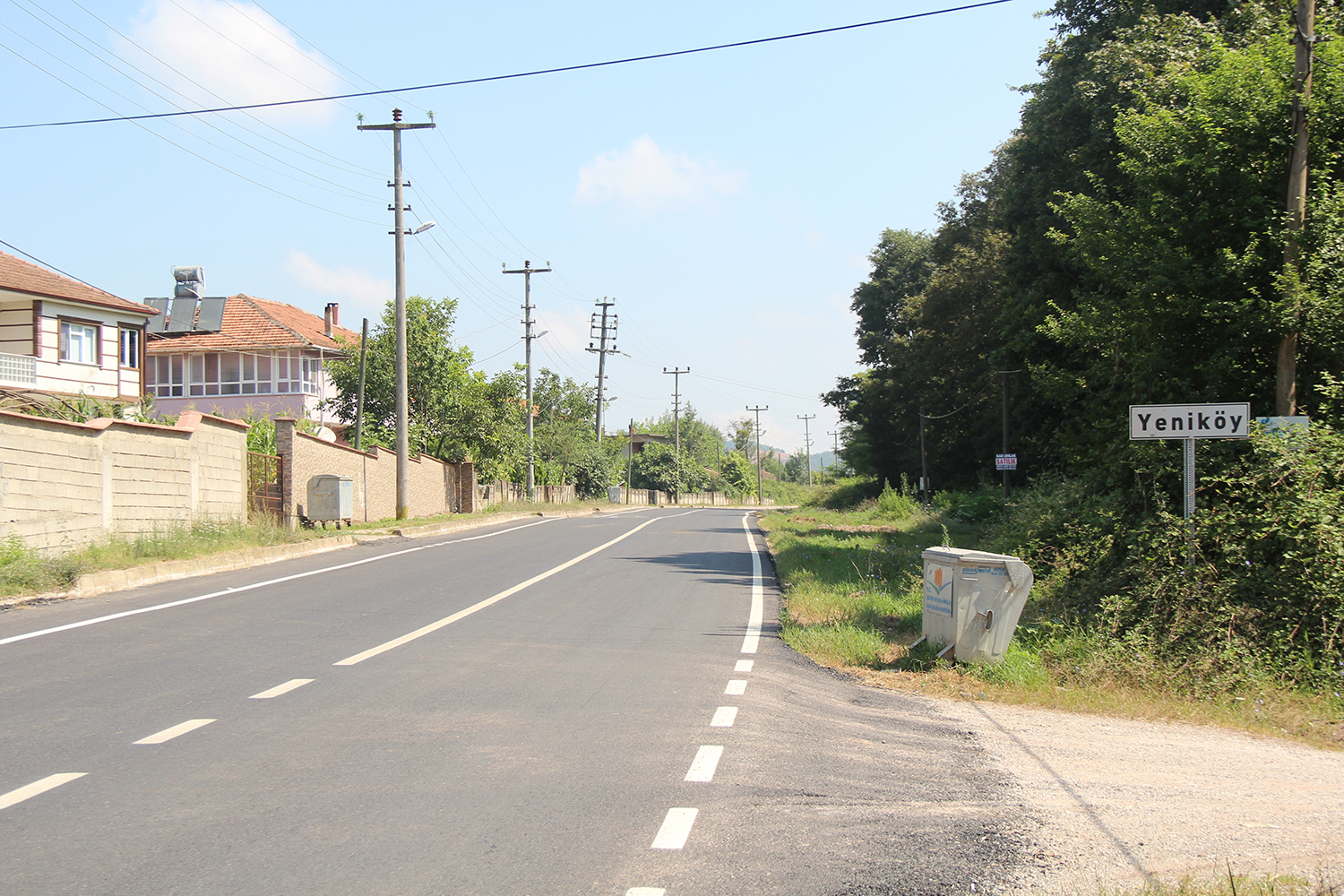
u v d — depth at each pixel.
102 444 15.55
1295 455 9.73
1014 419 45.44
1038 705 8.02
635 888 4.03
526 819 4.82
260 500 22.58
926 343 48.78
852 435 80.25
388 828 4.67
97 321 31.08
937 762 6.11
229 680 7.82
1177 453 11.24
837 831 4.78
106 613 11.05
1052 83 26.72
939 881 4.20
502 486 48.12
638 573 17.19
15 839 4.45
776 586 15.94
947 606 9.27
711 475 106.81
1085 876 4.29
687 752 6.07
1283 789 5.73
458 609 12.08
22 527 13.57
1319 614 8.92
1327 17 12.58
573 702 7.34
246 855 4.30
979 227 48.03
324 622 10.84
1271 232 11.37
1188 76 13.20
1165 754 6.50
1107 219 14.26
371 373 38.12
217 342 44.03
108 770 5.47
